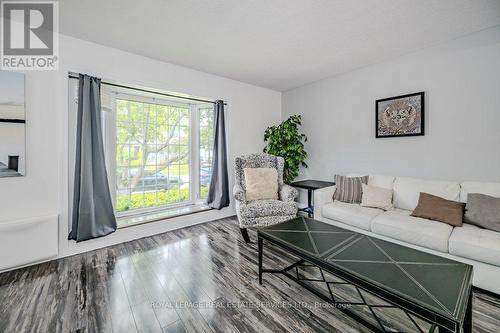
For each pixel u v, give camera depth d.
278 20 2.05
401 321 1.42
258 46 2.56
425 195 2.29
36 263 2.15
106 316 1.48
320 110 3.80
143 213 3.44
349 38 2.38
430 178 2.61
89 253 2.39
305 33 2.28
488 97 2.20
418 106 2.65
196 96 3.39
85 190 2.34
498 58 2.13
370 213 2.38
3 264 1.95
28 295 1.69
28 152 2.12
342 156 3.50
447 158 2.48
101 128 2.56
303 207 4.19
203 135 4.02
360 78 3.23
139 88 2.96
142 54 2.77
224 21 2.06
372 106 3.11
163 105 3.66
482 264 1.64
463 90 2.34
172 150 3.78
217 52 2.71
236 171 3.20
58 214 2.25
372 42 2.46
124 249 2.50
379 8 1.88
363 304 1.46
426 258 1.40
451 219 1.98
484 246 1.60
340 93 3.49
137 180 3.43
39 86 2.17
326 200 2.81
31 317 1.47
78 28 2.18
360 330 1.35
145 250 2.47
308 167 4.04
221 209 3.67
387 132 2.93
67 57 2.30
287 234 1.81
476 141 2.28
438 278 1.19
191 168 3.98
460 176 2.39
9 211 2.04
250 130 4.03
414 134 2.69
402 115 2.79
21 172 2.08
